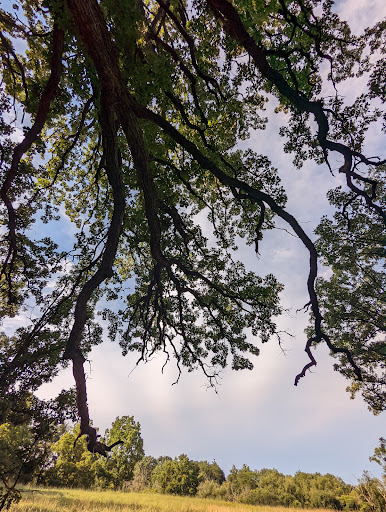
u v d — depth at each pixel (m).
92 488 35.38
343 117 10.16
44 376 12.59
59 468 32.78
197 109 9.37
